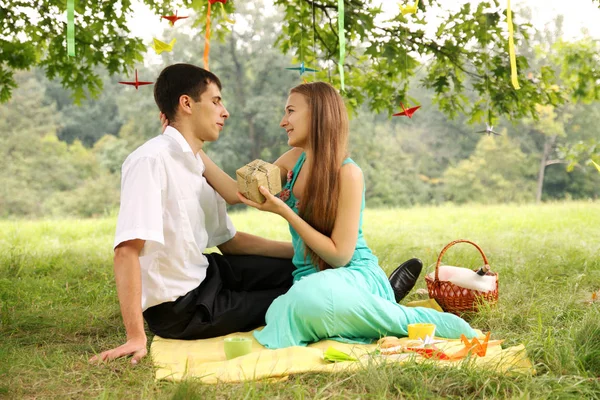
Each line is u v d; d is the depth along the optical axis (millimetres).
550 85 6551
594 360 2607
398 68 6117
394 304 3125
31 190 32406
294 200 3414
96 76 6438
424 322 3121
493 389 2326
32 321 3424
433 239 7402
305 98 3201
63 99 40406
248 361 2674
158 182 2971
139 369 2637
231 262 3523
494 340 3031
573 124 35406
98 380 2508
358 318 3014
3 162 32688
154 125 34000
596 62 9078
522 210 13062
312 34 6391
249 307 3262
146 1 6105
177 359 2850
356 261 3275
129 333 2818
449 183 35031
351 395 2324
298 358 2680
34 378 2537
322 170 3152
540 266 4824
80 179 34344
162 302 3107
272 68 33000
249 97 32969
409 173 35656
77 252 6371
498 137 35000
